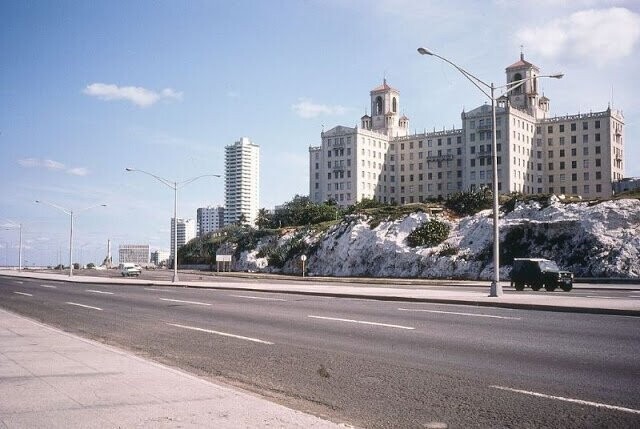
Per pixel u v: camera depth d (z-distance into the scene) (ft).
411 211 246.68
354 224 262.26
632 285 132.87
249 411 20.16
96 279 169.89
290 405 22.86
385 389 25.11
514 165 431.84
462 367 29.30
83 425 18.35
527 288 121.70
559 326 44.01
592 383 25.25
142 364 29.76
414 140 513.45
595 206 186.29
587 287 120.57
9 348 35.42
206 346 38.70
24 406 20.84
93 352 33.81
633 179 419.33
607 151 430.61
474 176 448.65
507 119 428.56
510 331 41.65
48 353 33.42
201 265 379.96
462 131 469.16
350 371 29.09
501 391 24.16
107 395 22.62
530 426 19.42
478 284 142.20
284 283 142.92
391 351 34.50
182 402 21.48
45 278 184.55
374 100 561.43
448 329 43.32
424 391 24.52
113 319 57.41
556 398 22.81
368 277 229.25
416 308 61.46
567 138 449.06
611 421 19.74
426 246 222.07
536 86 487.61
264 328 47.19
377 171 511.81
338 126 503.61
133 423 18.58
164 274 268.41
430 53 76.38
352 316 53.88
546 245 186.50
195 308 66.85
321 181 513.04
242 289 104.99
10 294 101.91
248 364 31.91
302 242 297.33
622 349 33.58
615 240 171.53
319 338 40.65
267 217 426.51
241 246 347.97
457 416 20.75
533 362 30.12
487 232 206.69
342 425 18.67
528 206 207.72
